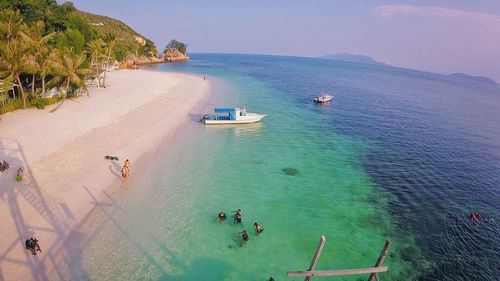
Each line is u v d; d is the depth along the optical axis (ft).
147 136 124.26
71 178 84.33
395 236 74.54
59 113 137.18
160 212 76.69
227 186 92.58
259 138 138.92
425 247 71.15
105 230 67.82
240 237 69.87
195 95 218.59
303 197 89.81
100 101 167.73
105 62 227.61
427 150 139.64
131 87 222.07
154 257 61.93
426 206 89.71
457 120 214.48
